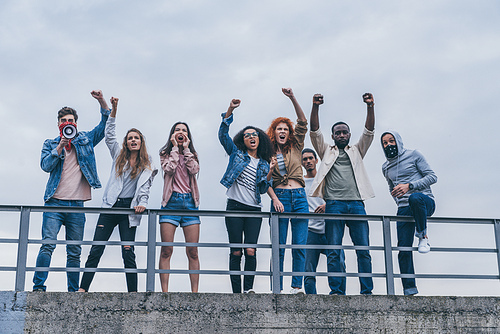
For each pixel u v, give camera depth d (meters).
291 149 8.42
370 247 7.71
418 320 7.25
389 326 7.17
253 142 8.16
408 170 8.38
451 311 7.33
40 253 7.36
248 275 7.63
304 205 8.30
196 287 7.75
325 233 8.36
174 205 7.86
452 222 8.00
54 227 7.48
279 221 8.02
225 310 6.93
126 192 7.84
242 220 7.85
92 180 7.84
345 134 8.47
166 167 7.88
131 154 7.89
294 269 7.92
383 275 7.64
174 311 6.86
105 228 7.68
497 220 8.10
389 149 8.48
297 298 7.09
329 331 7.05
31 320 6.62
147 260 7.18
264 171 8.11
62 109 8.07
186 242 7.48
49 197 7.65
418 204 7.89
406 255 8.01
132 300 6.82
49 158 7.66
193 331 6.83
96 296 6.77
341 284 8.13
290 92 8.49
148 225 7.34
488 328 7.34
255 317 6.96
